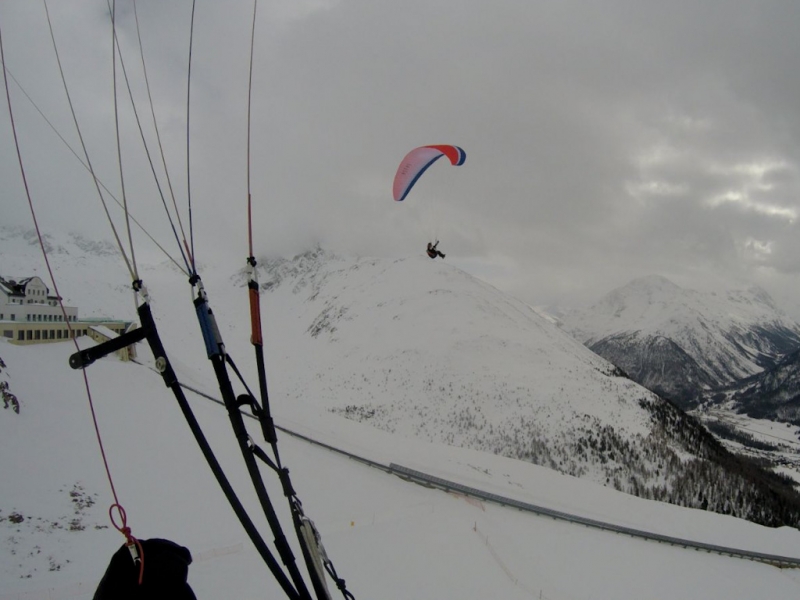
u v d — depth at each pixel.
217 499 25.86
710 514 57.66
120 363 45.19
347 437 46.81
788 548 52.03
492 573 24.12
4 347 41.16
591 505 49.47
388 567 22.44
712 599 31.86
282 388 113.50
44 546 19.00
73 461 26.16
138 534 21.42
